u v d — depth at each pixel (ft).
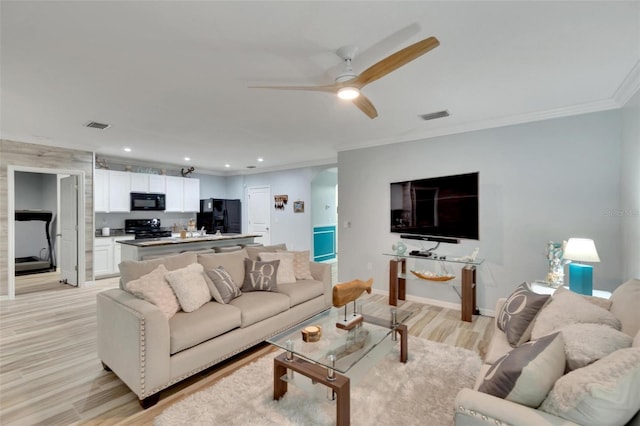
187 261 10.02
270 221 26.30
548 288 9.92
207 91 9.36
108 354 7.82
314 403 6.82
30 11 5.58
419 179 14.51
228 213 27.20
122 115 11.71
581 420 3.45
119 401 7.01
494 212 12.56
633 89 8.82
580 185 10.94
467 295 12.01
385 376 7.93
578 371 3.82
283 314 10.23
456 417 4.08
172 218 25.16
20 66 7.73
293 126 13.26
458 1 5.41
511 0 5.38
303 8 5.56
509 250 12.27
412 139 14.74
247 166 25.21
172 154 19.89
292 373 7.16
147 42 6.68
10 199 14.93
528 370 3.90
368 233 16.34
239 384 7.55
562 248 10.29
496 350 6.48
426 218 14.30
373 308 9.94
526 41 6.73
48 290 16.78
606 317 5.63
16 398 7.11
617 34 6.45
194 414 6.43
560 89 9.36
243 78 8.48
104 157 20.72
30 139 15.28
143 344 6.59
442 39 6.63
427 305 14.20
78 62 7.55
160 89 9.20
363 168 16.48
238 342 8.64
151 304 7.23
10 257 14.97
